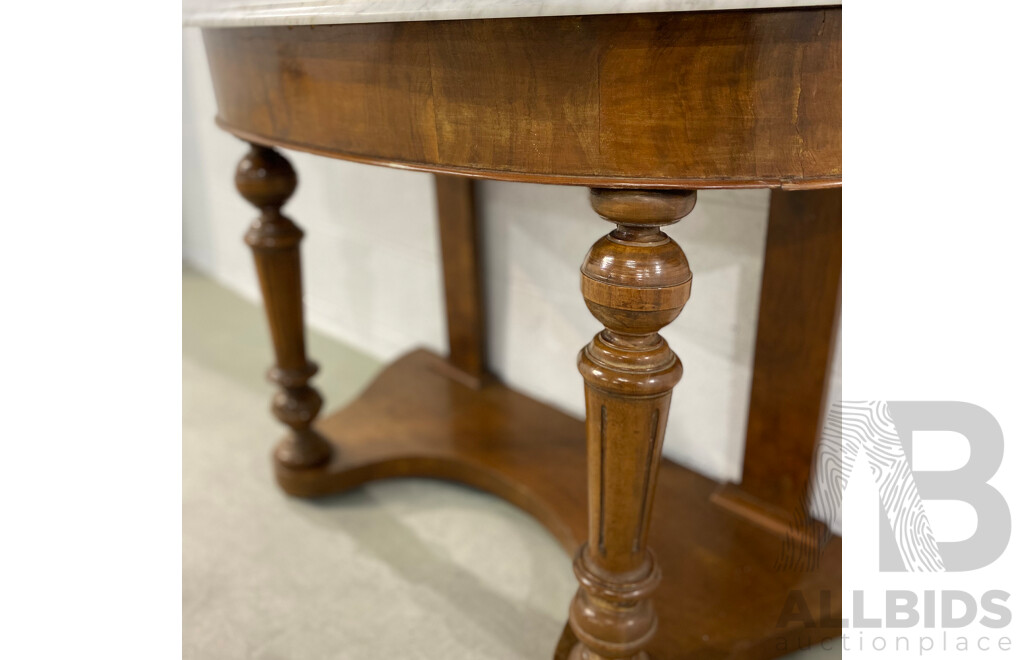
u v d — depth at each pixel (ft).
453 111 1.75
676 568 2.87
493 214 4.04
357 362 5.23
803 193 2.64
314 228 5.41
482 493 3.78
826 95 1.51
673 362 1.88
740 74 1.48
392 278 4.96
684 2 1.38
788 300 2.82
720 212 3.10
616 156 1.61
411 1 1.64
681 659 2.48
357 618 2.96
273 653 2.79
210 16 2.30
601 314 1.78
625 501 2.01
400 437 3.84
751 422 3.12
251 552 3.35
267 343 5.52
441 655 2.78
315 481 3.61
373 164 1.93
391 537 3.45
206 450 4.15
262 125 2.36
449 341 4.44
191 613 2.99
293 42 2.06
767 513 3.14
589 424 1.96
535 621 2.94
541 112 1.63
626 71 1.53
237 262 6.44
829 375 2.84
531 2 1.47
